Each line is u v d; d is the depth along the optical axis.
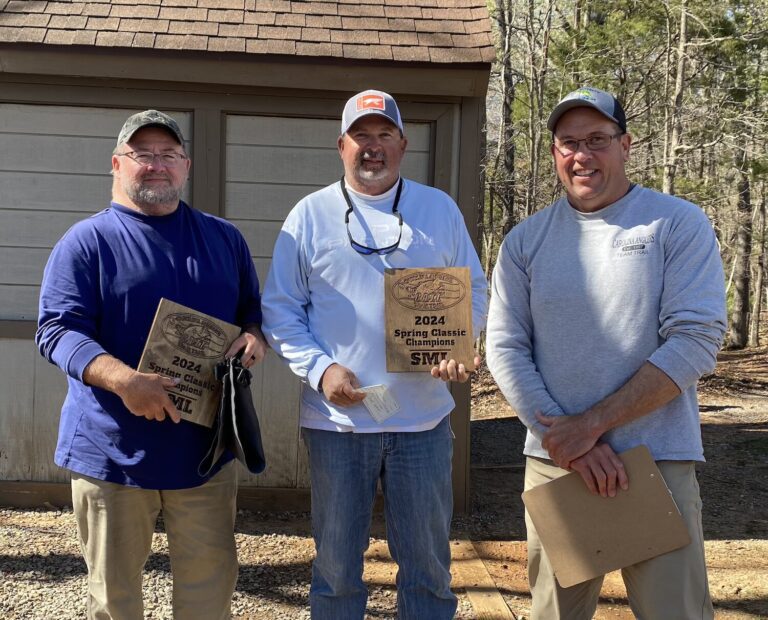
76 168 4.38
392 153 2.52
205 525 2.50
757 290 21.14
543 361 2.37
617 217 2.27
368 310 2.47
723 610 3.41
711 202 13.98
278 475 4.52
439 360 2.45
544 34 13.45
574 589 2.34
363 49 4.26
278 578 3.66
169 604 3.34
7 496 4.41
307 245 2.53
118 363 2.23
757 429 8.20
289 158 4.45
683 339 2.12
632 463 2.18
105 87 4.30
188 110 4.36
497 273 2.52
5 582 3.48
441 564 2.60
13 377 4.38
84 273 2.34
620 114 2.29
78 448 2.40
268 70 4.25
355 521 2.51
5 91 4.27
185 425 2.40
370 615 3.29
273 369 4.46
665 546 2.16
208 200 4.39
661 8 13.30
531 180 13.45
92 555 2.43
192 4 4.41
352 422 2.45
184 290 2.42
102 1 4.37
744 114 13.38
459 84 4.27
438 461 2.55
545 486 2.30
